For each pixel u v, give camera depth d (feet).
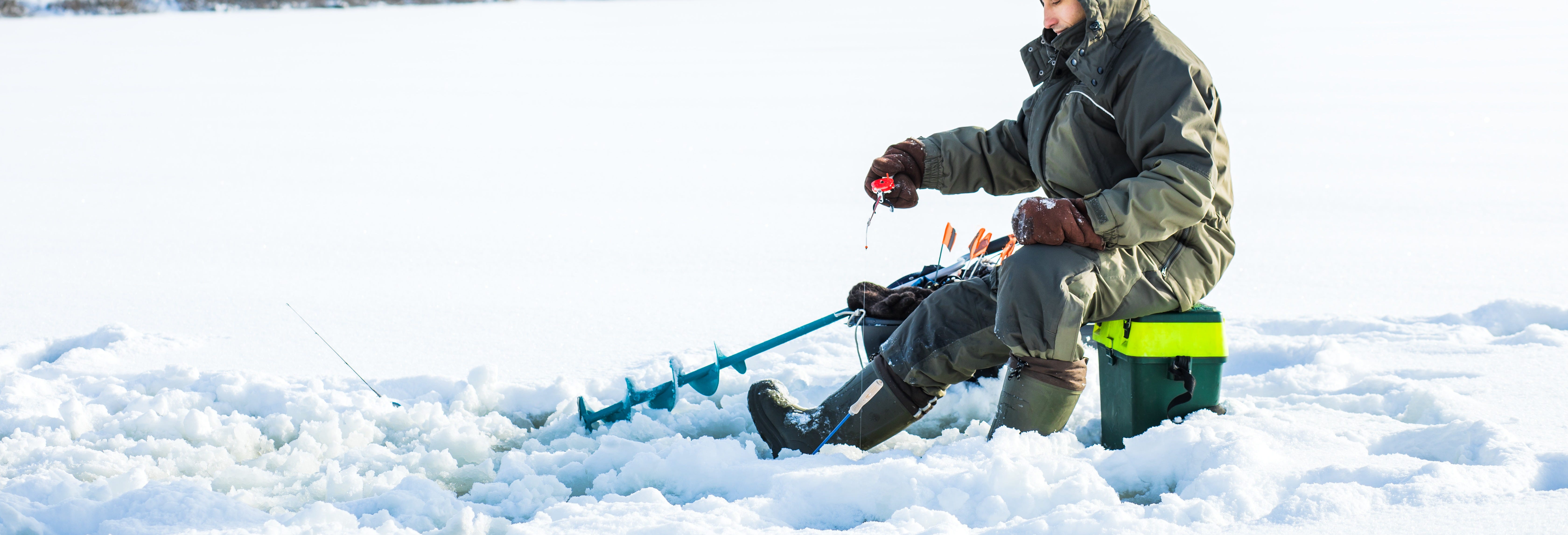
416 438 10.92
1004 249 11.82
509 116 49.26
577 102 54.13
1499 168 29.91
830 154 36.83
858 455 9.75
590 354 14.39
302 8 157.99
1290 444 8.96
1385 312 15.88
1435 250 20.48
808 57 74.95
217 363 13.99
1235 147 34.88
